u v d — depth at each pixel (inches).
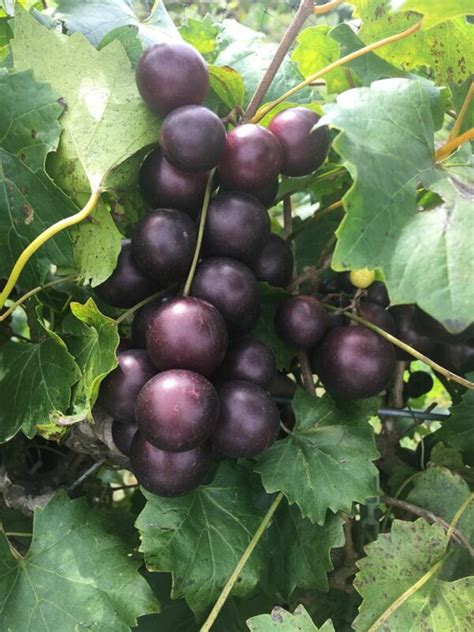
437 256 5.4
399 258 5.5
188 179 6.7
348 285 8.3
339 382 7.2
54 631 6.6
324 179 9.0
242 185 6.8
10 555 7.0
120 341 7.1
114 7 8.3
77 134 7.0
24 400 7.2
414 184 5.9
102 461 8.2
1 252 7.1
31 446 9.0
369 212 5.5
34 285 7.2
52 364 7.1
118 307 7.3
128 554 7.1
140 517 6.9
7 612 6.7
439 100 6.8
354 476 7.2
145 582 6.8
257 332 7.9
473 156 6.7
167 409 5.8
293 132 7.0
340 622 8.3
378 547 7.2
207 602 6.8
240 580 7.0
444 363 8.2
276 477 7.2
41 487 8.6
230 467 7.5
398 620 6.9
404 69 9.0
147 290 7.1
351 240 5.4
